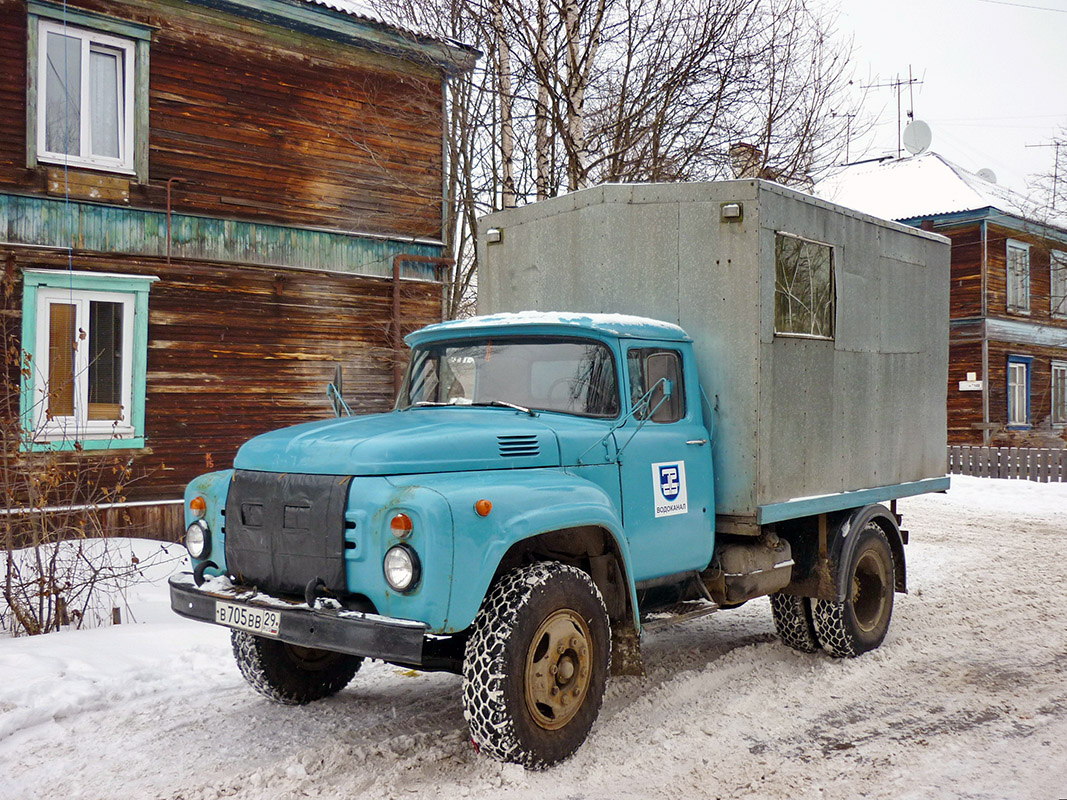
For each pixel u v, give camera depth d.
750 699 5.17
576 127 11.73
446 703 5.11
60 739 4.50
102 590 7.28
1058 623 7.20
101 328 11.34
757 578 5.54
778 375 5.52
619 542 4.46
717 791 3.87
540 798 3.76
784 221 5.59
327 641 3.75
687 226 5.56
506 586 4.07
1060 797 3.79
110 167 11.39
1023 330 27.45
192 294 12.06
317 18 12.87
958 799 3.77
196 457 12.00
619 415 4.93
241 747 4.39
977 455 20.73
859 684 5.51
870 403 6.60
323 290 13.34
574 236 6.02
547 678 4.07
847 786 3.92
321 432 4.31
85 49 11.20
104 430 11.20
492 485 4.00
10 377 10.51
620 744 4.40
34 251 10.81
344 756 4.20
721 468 5.44
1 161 10.59
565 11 11.64
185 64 11.99
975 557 10.48
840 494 6.13
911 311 7.22
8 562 6.54
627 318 5.19
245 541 4.23
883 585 6.54
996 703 5.13
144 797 3.80
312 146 13.19
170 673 5.61
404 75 14.17
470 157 15.85
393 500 3.76
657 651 6.38
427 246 14.49
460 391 5.32
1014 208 26.97
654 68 12.38
